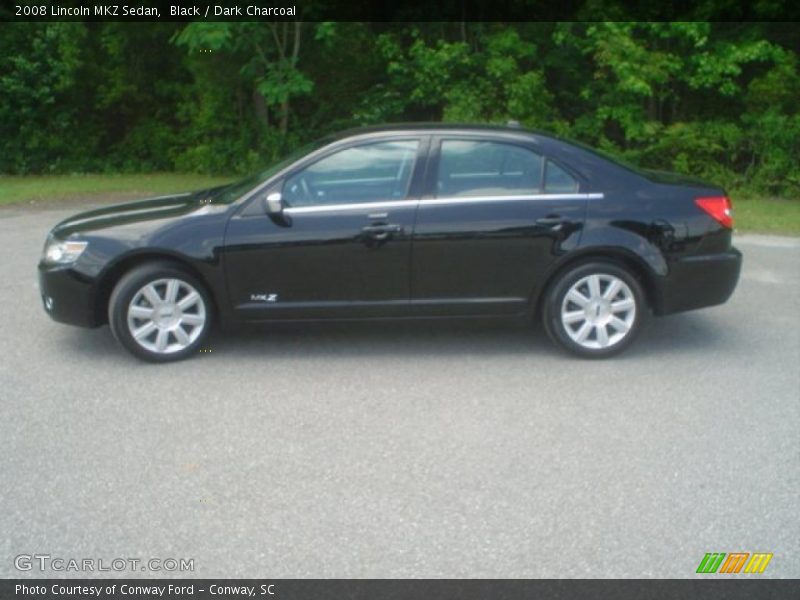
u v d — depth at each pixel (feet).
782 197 53.67
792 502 14.40
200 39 54.39
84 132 71.97
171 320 21.24
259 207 21.04
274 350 22.38
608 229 21.26
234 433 17.17
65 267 21.04
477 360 21.72
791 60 56.08
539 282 21.48
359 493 14.70
